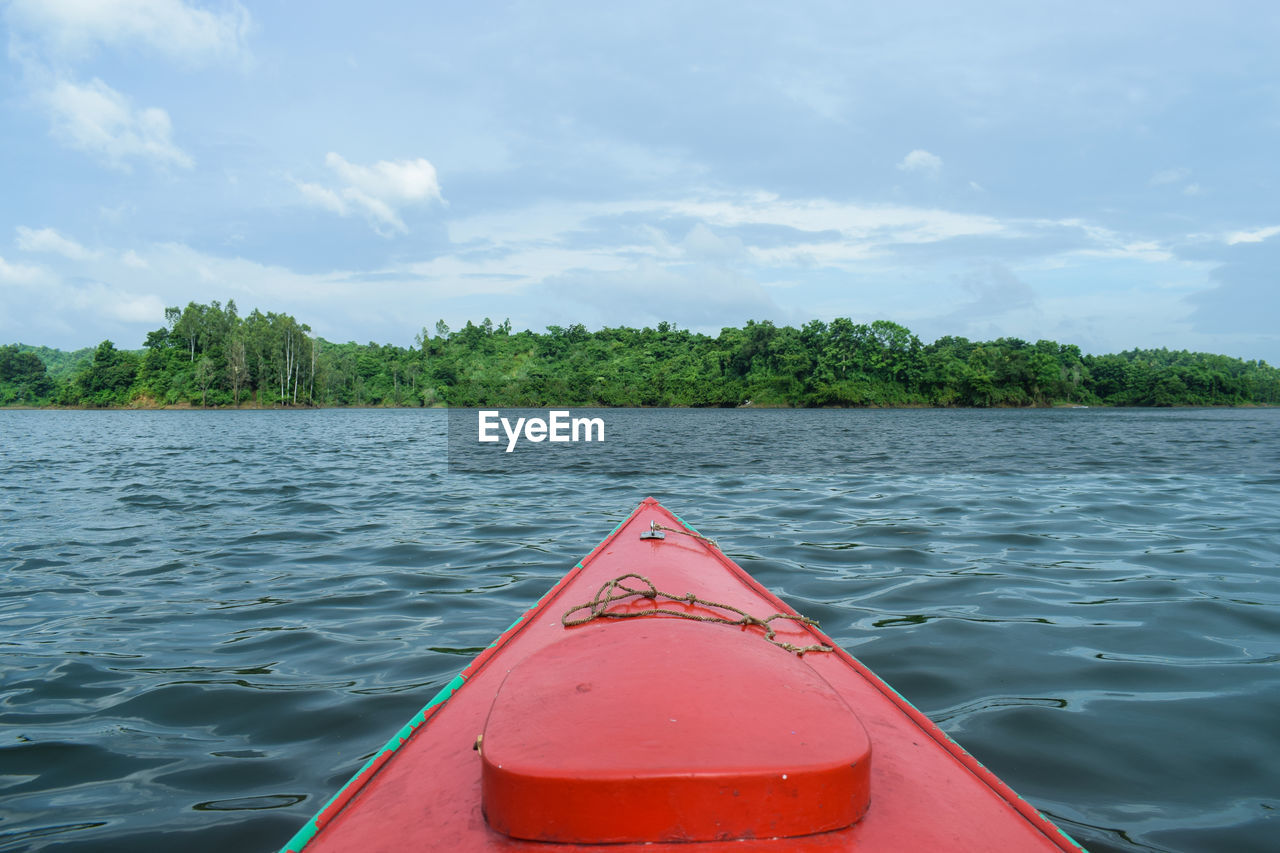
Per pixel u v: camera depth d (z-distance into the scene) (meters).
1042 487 12.23
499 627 5.07
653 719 1.44
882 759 1.88
